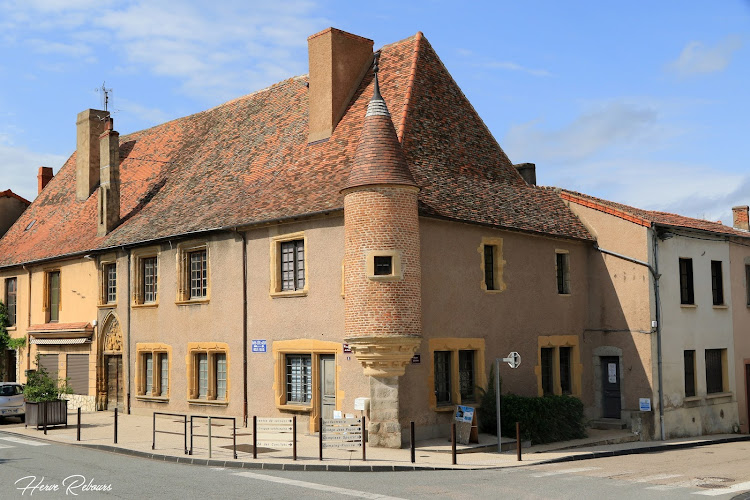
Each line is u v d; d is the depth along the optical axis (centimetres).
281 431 1675
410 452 1739
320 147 2323
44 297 3127
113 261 2739
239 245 2255
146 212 2767
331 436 1681
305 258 2062
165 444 1872
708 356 2625
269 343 2141
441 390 2008
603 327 2441
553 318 2344
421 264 1950
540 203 2448
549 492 1275
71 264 2981
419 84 2325
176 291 2453
